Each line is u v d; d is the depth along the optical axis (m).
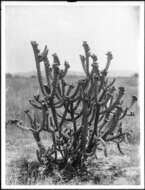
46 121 3.25
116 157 3.86
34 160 3.74
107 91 3.36
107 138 3.58
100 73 3.31
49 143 4.13
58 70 3.08
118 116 3.28
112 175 3.43
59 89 3.28
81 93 3.17
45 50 3.21
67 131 3.77
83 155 3.49
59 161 3.53
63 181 3.33
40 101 3.23
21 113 4.42
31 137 4.23
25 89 4.56
